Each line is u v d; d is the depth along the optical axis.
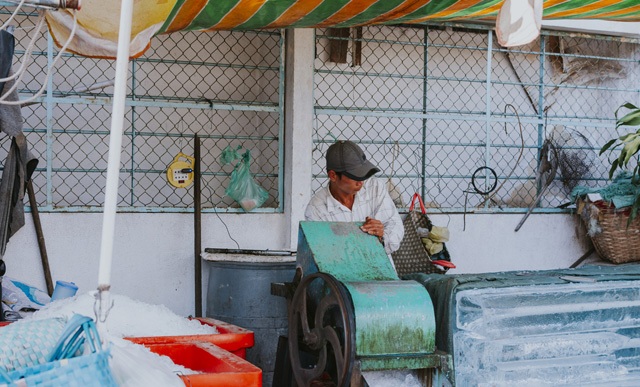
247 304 4.56
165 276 5.14
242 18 3.88
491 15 4.31
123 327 2.79
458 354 2.91
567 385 3.01
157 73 6.21
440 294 2.99
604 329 3.15
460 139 6.67
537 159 6.30
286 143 5.43
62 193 6.02
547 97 6.75
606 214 5.81
